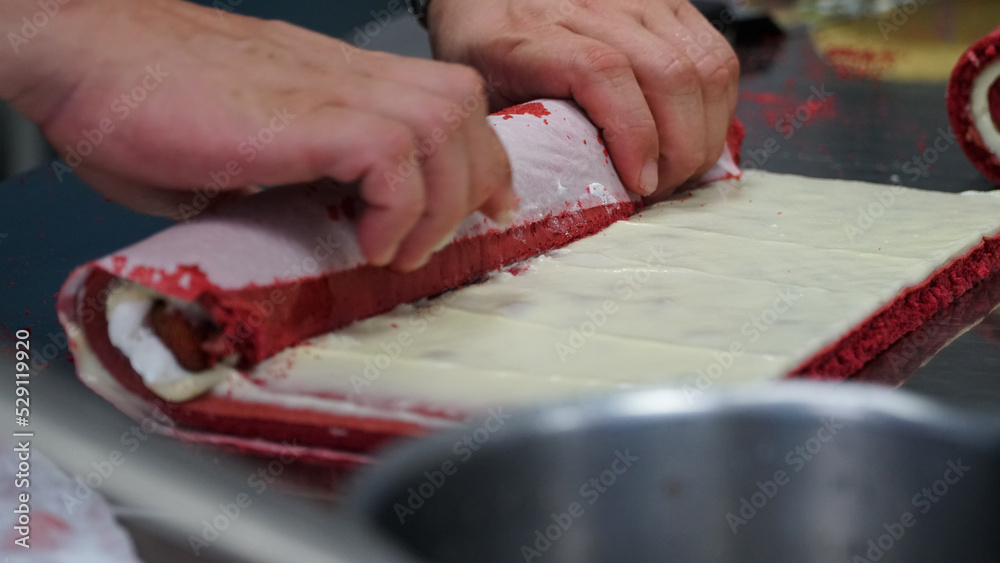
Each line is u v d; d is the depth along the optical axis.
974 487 0.33
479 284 0.77
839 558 0.34
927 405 0.33
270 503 0.21
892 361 0.68
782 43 2.12
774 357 0.60
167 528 0.23
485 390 0.57
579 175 0.91
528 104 0.95
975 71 1.06
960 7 2.41
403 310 0.71
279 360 0.61
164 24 0.67
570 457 0.32
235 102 0.60
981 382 0.63
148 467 0.24
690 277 0.77
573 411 0.33
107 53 0.63
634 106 0.94
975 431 0.33
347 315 0.68
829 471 0.34
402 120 0.60
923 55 1.92
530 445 0.32
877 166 1.20
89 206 1.07
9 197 1.11
